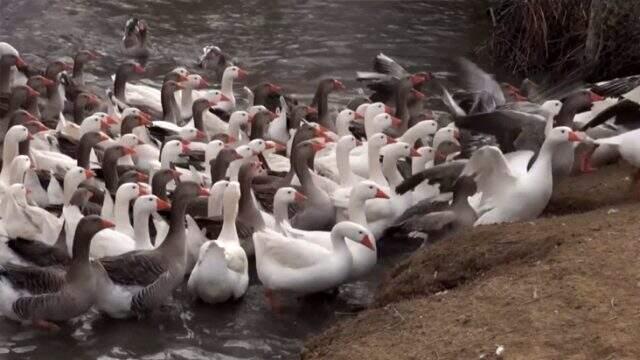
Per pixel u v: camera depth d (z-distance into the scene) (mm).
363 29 24578
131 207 13859
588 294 9484
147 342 11617
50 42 22812
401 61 22547
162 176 13852
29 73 19578
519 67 21984
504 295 9859
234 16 25281
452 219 12867
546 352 8789
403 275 11484
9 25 23656
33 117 16312
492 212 12914
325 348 10164
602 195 13844
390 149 14969
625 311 9141
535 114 14898
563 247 10547
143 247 12688
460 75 18547
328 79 17625
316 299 12688
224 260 12023
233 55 22516
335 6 26375
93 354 11336
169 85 18062
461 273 11047
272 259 12422
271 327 12023
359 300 12711
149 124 16328
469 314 9695
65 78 18938
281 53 22734
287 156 17047
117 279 11805
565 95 16281
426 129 15844
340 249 12453
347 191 14438
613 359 8531
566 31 21656
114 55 22328
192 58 22422
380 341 9742
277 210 13461
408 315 10094
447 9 26297
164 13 25281
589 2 21344
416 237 14117
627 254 10078
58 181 14492
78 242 11547
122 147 14398
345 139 14969
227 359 11328
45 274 11633
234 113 16625
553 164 13609
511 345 8992
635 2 20094
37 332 11680
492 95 16344
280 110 18234
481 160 12969
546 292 9695
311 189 14289
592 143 13344
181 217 12234
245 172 13453
